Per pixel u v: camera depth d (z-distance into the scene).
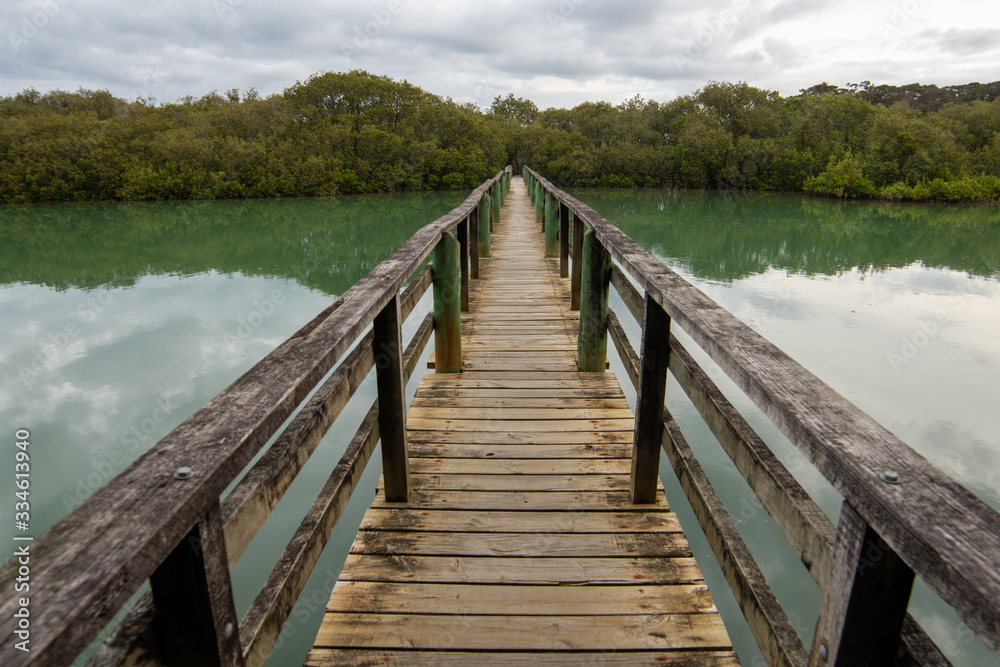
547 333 4.18
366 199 28.16
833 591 0.73
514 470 2.32
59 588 0.47
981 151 31.34
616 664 1.40
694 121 36.97
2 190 25.08
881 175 29.73
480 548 1.84
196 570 0.67
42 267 11.23
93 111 31.70
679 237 15.03
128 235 16.41
